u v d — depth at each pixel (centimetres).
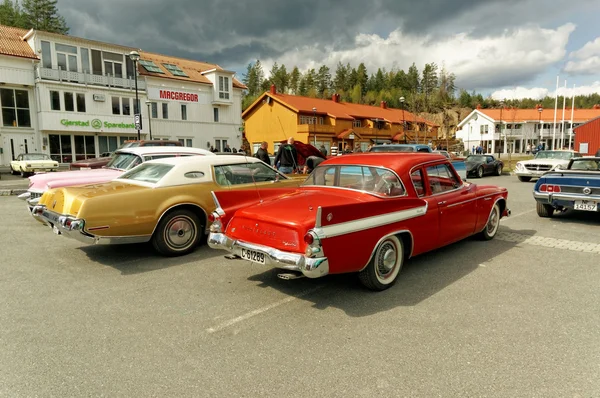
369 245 382
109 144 3072
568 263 508
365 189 450
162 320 351
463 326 331
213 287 434
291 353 292
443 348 295
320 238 336
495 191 613
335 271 358
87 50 2891
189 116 3534
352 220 367
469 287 423
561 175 785
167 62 3578
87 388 250
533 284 431
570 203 759
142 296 407
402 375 261
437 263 511
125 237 504
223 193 438
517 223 780
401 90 9931
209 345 305
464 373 262
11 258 548
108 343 309
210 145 3716
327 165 503
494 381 252
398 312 362
